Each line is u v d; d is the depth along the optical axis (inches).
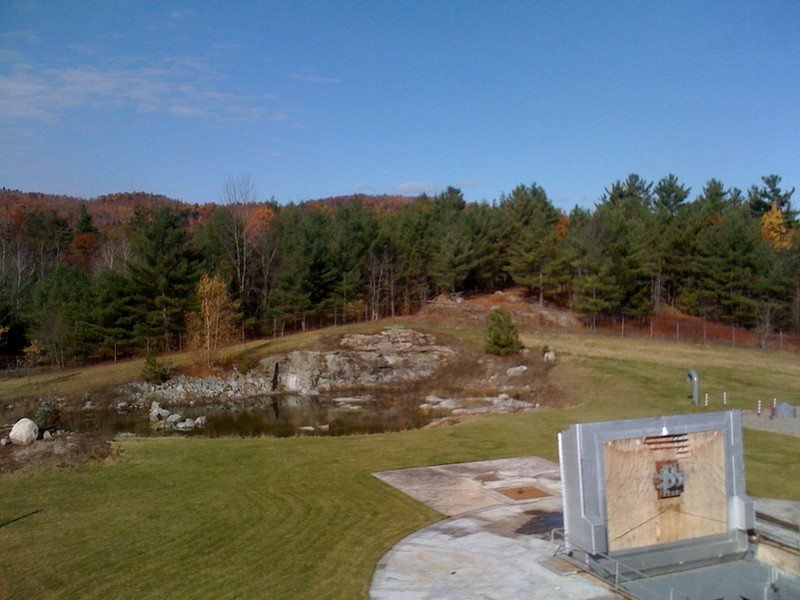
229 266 2265.0
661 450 473.1
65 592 416.5
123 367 1727.4
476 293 2728.8
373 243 2504.9
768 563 485.4
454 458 780.0
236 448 797.9
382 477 694.5
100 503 591.8
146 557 472.4
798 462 741.9
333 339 1852.9
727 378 1369.3
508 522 556.7
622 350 1726.1
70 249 3228.3
